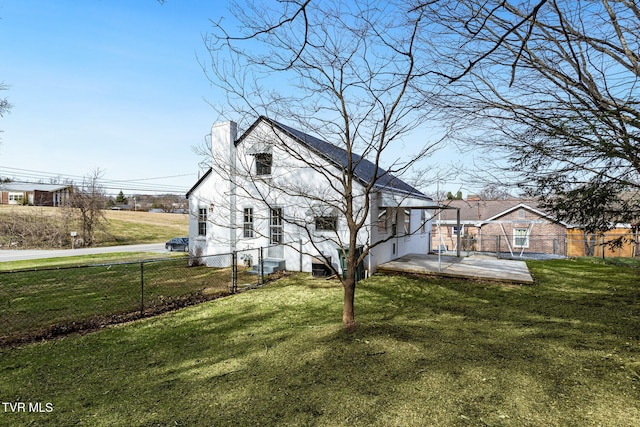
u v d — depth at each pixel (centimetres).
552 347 452
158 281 1051
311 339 498
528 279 920
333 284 948
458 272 1020
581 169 504
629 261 1386
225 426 289
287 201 1164
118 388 367
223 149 1230
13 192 4509
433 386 345
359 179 1020
